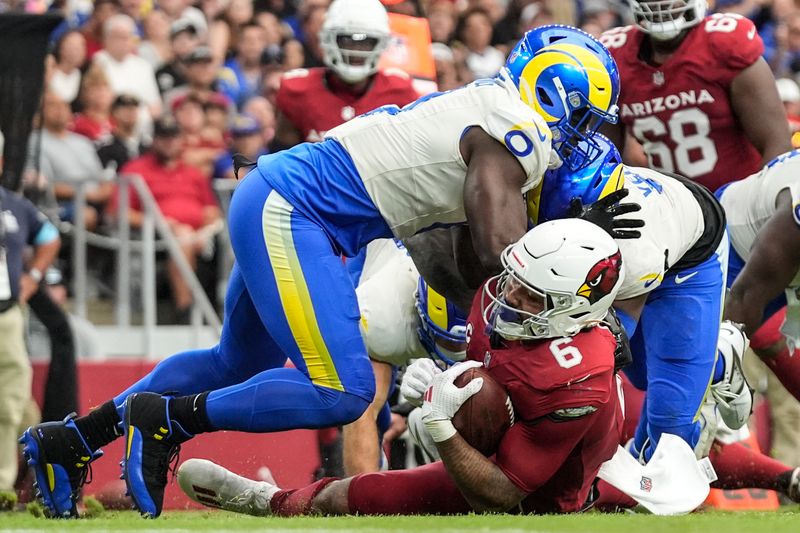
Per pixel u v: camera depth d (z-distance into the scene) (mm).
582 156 14938
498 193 13891
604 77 14734
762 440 24734
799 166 18078
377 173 14500
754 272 17562
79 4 31391
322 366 14375
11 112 22297
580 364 13508
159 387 15828
